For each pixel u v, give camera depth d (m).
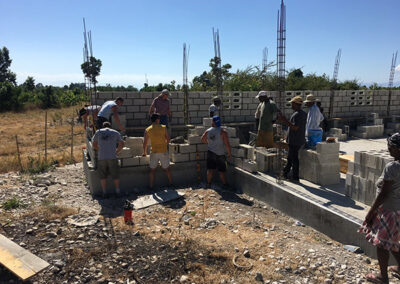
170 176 7.99
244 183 7.62
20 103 31.36
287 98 14.53
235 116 13.41
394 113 16.83
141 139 8.45
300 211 5.95
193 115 12.48
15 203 6.56
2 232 5.30
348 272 4.21
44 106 33.47
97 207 6.70
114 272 4.21
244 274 4.22
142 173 7.94
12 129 19.39
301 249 4.82
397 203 3.66
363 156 5.56
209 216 6.26
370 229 3.92
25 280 3.86
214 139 7.71
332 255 4.64
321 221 5.49
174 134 11.94
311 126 7.27
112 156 7.09
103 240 5.09
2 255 4.18
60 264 4.32
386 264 3.85
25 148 13.91
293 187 6.50
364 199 5.58
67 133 17.84
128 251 4.71
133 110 11.43
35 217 5.91
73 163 10.75
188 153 8.32
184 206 6.79
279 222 6.01
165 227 5.72
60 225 5.62
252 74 23.42
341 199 5.82
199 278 4.10
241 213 6.45
